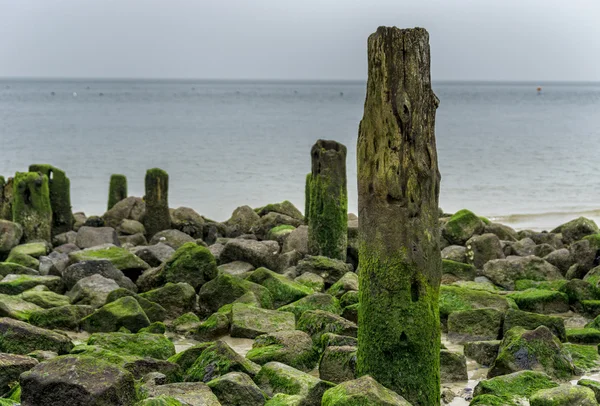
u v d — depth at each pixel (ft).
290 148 173.06
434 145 29.45
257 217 76.74
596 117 325.21
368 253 29.22
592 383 31.71
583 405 29.35
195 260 52.13
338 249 58.90
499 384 32.48
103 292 48.62
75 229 74.90
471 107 429.79
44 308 46.06
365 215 29.37
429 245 28.91
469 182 125.80
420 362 28.73
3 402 27.68
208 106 426.51
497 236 65.21
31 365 32.81
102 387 26.22
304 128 243.19
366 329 29.32
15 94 631.97
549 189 118.93
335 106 440.04
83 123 258.78
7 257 62.03
